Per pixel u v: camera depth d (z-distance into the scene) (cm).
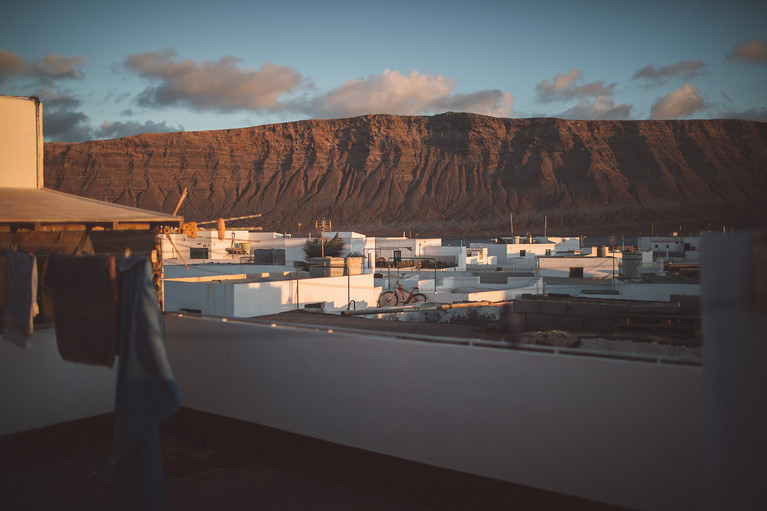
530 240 7181
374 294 2311
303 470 869
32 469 901
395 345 780
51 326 967
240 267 2784
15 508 777
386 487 792
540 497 683
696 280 2475
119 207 1038
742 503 445
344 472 830
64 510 771
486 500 717
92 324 712
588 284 2588
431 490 756
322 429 851
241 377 939
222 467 895
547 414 676
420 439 764
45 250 952
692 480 593
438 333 1002
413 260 4534
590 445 651
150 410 648
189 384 1012
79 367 1004
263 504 778
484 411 716
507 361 699
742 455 445
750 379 439
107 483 852
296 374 877
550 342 784
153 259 1041
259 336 915
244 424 938
